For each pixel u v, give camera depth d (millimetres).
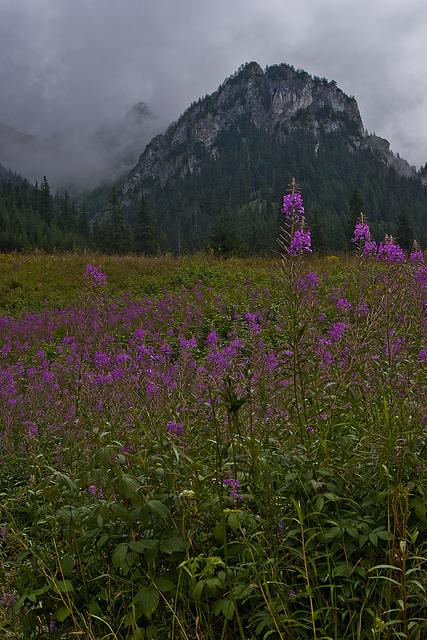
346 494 2688
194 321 10672
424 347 3559
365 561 2428
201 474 2832
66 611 2393
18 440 4895
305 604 2457
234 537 2633
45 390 5781
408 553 2367
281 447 3010
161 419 3426
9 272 19031
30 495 3361
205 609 2494
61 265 20094
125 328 10492
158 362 4996
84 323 4816
